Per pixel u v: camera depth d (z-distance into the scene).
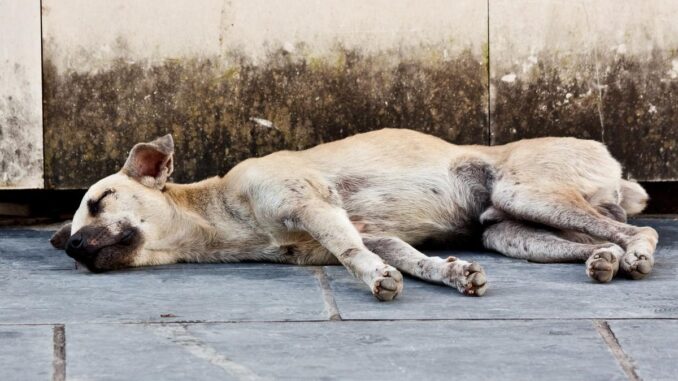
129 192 6.53
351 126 7.99
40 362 4.43
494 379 4.20
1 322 5.05
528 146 6.95
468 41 7.91
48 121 7.98
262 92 7.96
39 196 8.87
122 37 7.89
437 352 4.54
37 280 6.08
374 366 4.36
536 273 6.13
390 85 7.95
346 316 5.13
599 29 7.92
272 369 4.33
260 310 5.27
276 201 6.46
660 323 4.95
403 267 6.01
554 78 7.96
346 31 7.89
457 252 7.00
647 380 4.18
